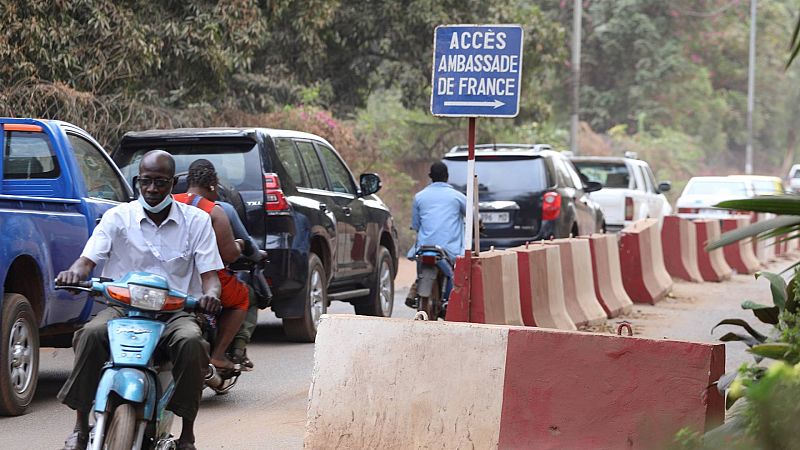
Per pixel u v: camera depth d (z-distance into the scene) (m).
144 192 15.02
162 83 48.78
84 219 22.72
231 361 20.59
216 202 20.09
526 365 16.19
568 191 44.09
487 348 16.39
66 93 40.78
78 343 14.00
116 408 13.30
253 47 49.62
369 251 33.84
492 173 42.38
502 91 23.48
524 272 29.33
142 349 13.52
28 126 22.95
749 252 59.38
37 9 41.62
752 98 146.75
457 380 16.45
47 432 19.00
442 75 23.73
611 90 139.75
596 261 37.16
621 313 38.28
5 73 40.53
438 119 74.62
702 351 15.45
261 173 28.28
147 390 13.40
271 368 25.83
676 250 50.81
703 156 145.50
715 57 156.75
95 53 43.50
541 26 69.69
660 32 142.75
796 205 10.99
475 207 26.00
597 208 50.53
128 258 15.10
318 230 29.94
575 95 74.12
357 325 17.02
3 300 19.80
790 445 7.98
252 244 20.08
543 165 42.25
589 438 15.80
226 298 19.69
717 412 15.61
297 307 29.12
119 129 43.59
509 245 42.00
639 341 15.74
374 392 16.75
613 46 138.50
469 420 16.30
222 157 28.61
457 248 28.41
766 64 163.25
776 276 16.28
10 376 19.88
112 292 13.77
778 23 164.50
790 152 171.50
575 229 45.25
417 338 16.70
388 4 63.88
